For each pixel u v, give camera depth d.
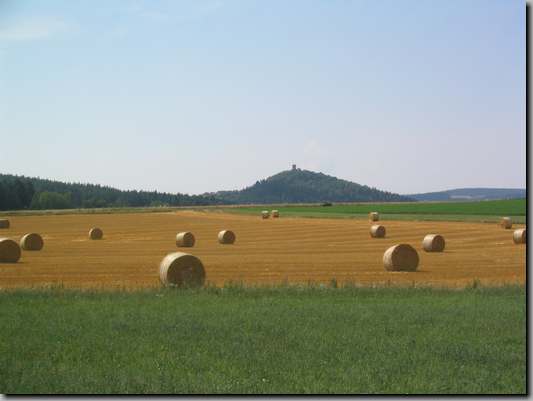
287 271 50.16
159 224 133.25
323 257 63.16
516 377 18.19
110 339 22.75
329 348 21.33
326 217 153.88
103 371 18.78
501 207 182.88
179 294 34.00
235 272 49.25
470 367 19.20
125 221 146.25
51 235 102.69
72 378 17.98
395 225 120.25
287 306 29.72
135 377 18.12
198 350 21.17
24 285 40.91
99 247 78.56
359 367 19.11
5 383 17.56
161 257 63.69
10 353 20.78
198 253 68.69
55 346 21.69
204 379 17.92
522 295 34.50
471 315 27.36
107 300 31.50
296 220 143.62
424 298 33.03
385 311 28.31
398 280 45.03
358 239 90.44
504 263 57.56
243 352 20.84
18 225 131.75
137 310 28.47
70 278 45.53
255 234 101.25
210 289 35.97
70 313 27.66
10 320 26.03
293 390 16.98
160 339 22.73
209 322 25.53
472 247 76.31
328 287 37.12
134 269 51.50
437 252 69.75
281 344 21.91
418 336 23.17
